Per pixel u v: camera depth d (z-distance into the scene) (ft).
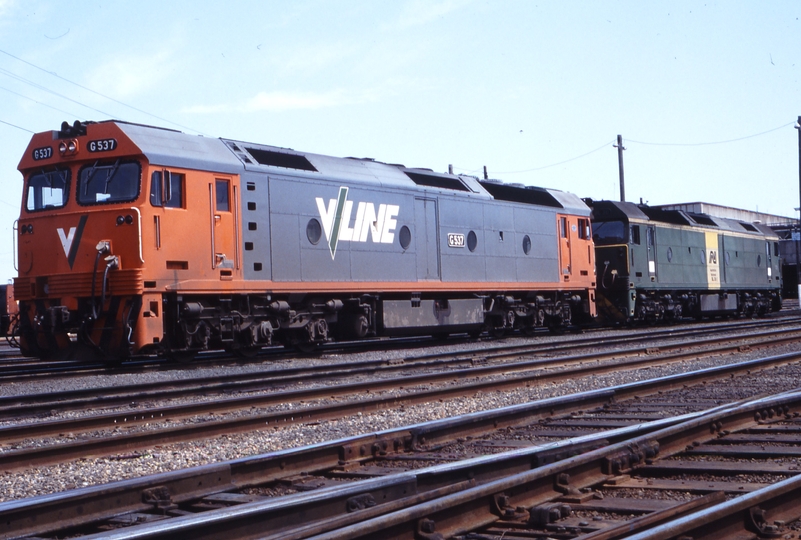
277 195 56.65
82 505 17.69
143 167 49.39
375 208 63.93
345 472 22.36
